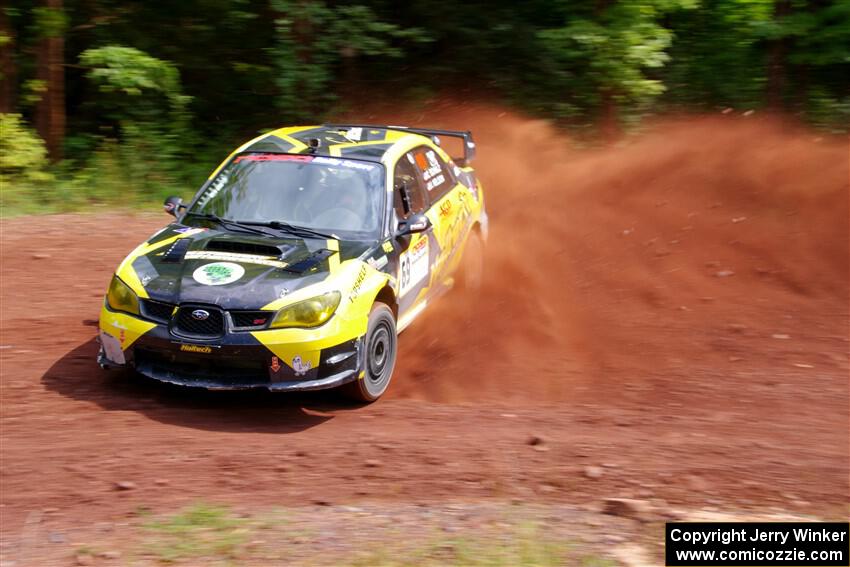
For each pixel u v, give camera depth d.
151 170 13.09
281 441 5.61
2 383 6.30
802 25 14.05
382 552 4.12
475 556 4.10
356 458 5.37
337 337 5.87
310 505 4.71
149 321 5.88
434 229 7.54
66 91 14.95
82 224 10.73
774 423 6.14
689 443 5.75
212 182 7.14
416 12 14.94
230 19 14.20
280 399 6.37
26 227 10.45
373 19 14.02
